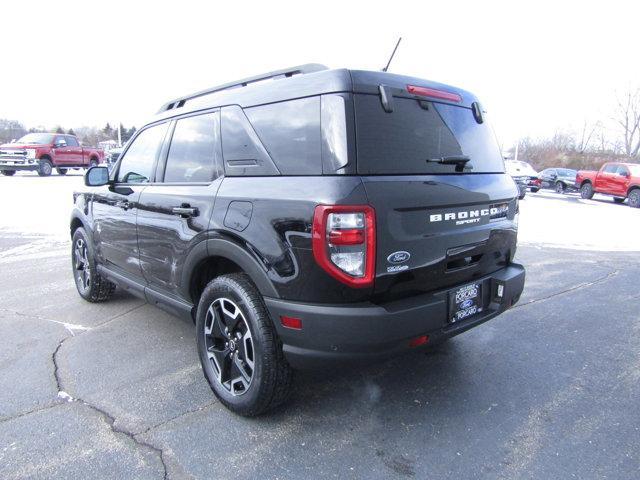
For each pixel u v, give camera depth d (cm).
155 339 402
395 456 250
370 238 233
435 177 269
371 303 242
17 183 1911
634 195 1877
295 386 322
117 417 285
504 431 272
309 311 241
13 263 676
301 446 258
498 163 335
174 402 303
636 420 283
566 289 566
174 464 243
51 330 422
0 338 404
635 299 526
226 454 251
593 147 5053
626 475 234
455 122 298
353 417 286
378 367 352
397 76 270
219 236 284
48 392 314
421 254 256
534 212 1505
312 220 234
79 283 509
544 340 405
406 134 263
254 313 265
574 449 255
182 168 342
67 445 258
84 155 2491
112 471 238
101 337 406
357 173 238
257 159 277
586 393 316
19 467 240
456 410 294
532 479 232
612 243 905
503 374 342
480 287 298
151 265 364
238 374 287
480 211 294
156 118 392
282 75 298
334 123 243
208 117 323
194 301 330
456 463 244
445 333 271
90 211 460
